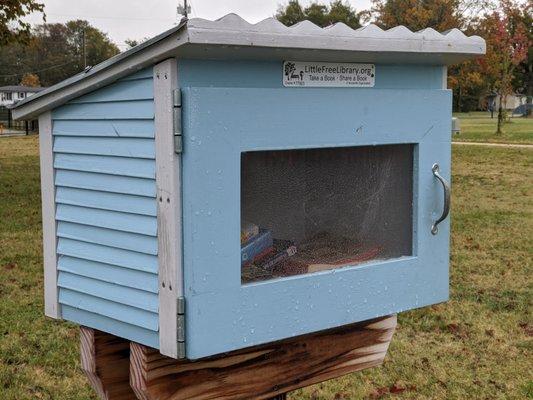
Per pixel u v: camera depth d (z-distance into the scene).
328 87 2.12
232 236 1.96
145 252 1.99
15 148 21.84
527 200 11.62
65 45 81.12
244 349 2.25
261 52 1.90
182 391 2.16
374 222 2.36
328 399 4.05
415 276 2.40
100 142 2.09
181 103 1.85
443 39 2.23
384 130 2.25
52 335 4.79
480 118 51.47
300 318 2.13
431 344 4.87
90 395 3.96
